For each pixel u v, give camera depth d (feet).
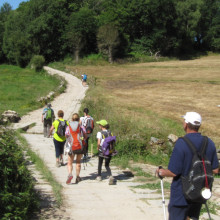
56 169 29.37
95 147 41.93
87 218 16.03
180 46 287.48
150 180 25.84
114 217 16.33
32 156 31.12
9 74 189.67
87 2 310.45
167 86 122.62
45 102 94.27
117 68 203.62
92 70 191.83
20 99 99.45
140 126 46.34
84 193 21.17
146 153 37.99
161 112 75.15
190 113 11.98
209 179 10.87
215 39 310.24
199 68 188.24
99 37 240.73
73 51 260.01
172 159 11.28
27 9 277.03
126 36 261.24
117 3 281.33
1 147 15.01
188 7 280.31
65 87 129.29
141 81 139.23
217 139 51.21
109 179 23.99
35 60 210.18
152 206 18.35
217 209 18.33
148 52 268.82
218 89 113.29
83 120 35.06
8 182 14.84
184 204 11.10
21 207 14.65
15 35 247.70
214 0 319.06
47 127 53.21
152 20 273.54
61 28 263.08
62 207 17.63
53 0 263.08
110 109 71.36
